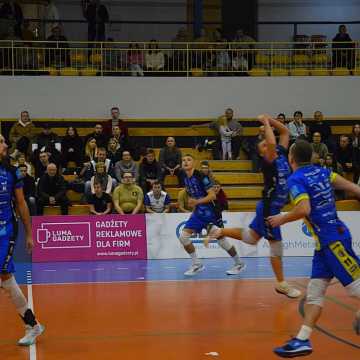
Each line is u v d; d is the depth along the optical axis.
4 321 12.12
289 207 23.98
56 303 13.87
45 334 11.08
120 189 22.41
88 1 32.59
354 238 22.33
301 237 22.19
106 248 21.62
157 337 10.81
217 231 12.21
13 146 26.19
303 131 27.11
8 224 10.18
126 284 16.33
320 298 9.05
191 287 15.73
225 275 17.73
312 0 35.75
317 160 21.62
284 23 33.56
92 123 29.05
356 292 8.84
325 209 9.02
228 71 30.20
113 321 12.02
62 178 22.81
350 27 35.84
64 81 28.86
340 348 10.05
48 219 21.44
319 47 32.50
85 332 11.19
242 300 13.96
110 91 29.14
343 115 30.06
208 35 35.72
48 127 27.59
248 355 9.70
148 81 29.36
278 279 13.86
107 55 30.78
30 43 29.91
